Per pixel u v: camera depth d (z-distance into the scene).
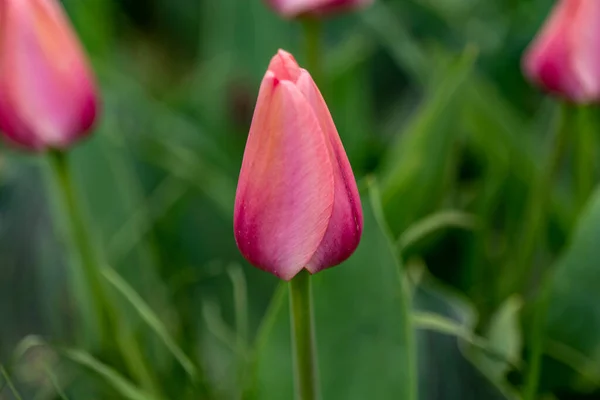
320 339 0.65
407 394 0.64
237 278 0.74
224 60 0.98
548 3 0.96
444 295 0.71
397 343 0.64
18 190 0.82
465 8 1.04
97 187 0.79
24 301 0.77
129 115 0.88
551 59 0.70
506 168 0.81
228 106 0.95
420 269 0.73
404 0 1.04
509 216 0.82
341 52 0.95
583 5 0.68
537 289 0.77
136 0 1.25
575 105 0.72
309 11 0.74
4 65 0.66
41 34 0.66
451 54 0.93
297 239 0.55
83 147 0.79
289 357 0.65
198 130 0.89
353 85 0.89
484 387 0.67
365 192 0.64
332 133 0.55
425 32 1.03
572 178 0.85
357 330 0.65
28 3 0.65
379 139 0.92
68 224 0.71
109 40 1.07
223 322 0.77
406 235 0.73
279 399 0.66
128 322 0.76
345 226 0.56
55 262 0.78
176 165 0.83
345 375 0.65
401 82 1.01
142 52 1.18
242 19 0.99
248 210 0.55
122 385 0.67
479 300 0.77
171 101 0.96
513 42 0.97
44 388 0.73
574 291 0.69
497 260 0.80
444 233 0.79
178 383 0.75
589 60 0.69
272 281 0.78
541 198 0.74
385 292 0.64
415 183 0.75
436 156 0.76
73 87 0.67
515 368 0.70
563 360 0.71
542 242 0.75
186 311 0.76
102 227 0.78
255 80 0.97
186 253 0.81
